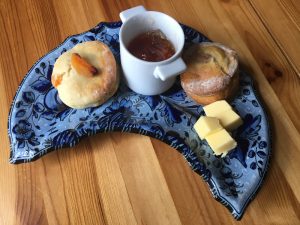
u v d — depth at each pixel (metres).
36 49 0.28
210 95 0.25
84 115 0.25
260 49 0.29
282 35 0.30
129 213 0.23
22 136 0.23
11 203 0.22
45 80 0.26
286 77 0.28
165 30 0.25
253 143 0.24
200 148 0.24
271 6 0.31
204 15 0.31
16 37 0.28
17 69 0.27
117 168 0.24
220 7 0.31
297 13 0.31
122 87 0.26
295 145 0.25
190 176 0.24
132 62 0.23
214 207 0.23
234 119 0.24
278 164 0.25
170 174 0.24
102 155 0.24
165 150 0.25
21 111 0.24
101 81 0.24
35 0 0.30
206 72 0.25
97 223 0.22
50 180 0.23
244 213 0.23
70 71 0.24
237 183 0.23
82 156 0.24
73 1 0.30
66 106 0.25
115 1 0.31
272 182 0.24
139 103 0.26
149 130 0.24
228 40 0.30
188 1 0.31
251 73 0.28
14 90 0.26
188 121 0.25
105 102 0.25
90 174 0.24
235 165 0.24
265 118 0.25
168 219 0.22
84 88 0.24
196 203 0.23
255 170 0.23
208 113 0.25
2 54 0.27
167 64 0.22
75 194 0.23
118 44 0.28
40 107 0.25
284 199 0.23
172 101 0.26
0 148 0.24
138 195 0.23
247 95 0.26
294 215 0.23
